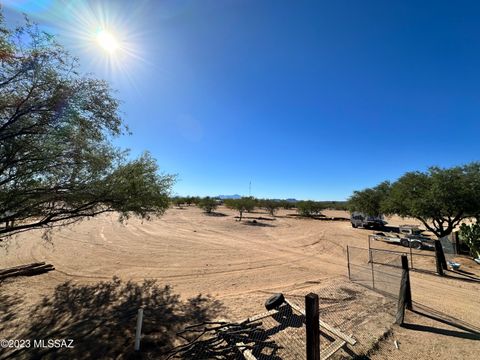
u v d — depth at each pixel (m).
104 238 17.58
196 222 28.98
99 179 6.80
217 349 4.55
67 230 20.25
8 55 4.43
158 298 7.52
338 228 26.98
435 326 5.92
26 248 14.00
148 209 8.74
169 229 22.97
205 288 8.60
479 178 11.88
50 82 4.95
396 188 15.05
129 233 20.08
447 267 11.59
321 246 16.94
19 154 5.27
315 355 3.56
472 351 4.91
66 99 5.20
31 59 4.67
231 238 19.22
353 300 7.41
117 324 5.68
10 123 4.82
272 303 6.59
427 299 7.73
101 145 6.68
